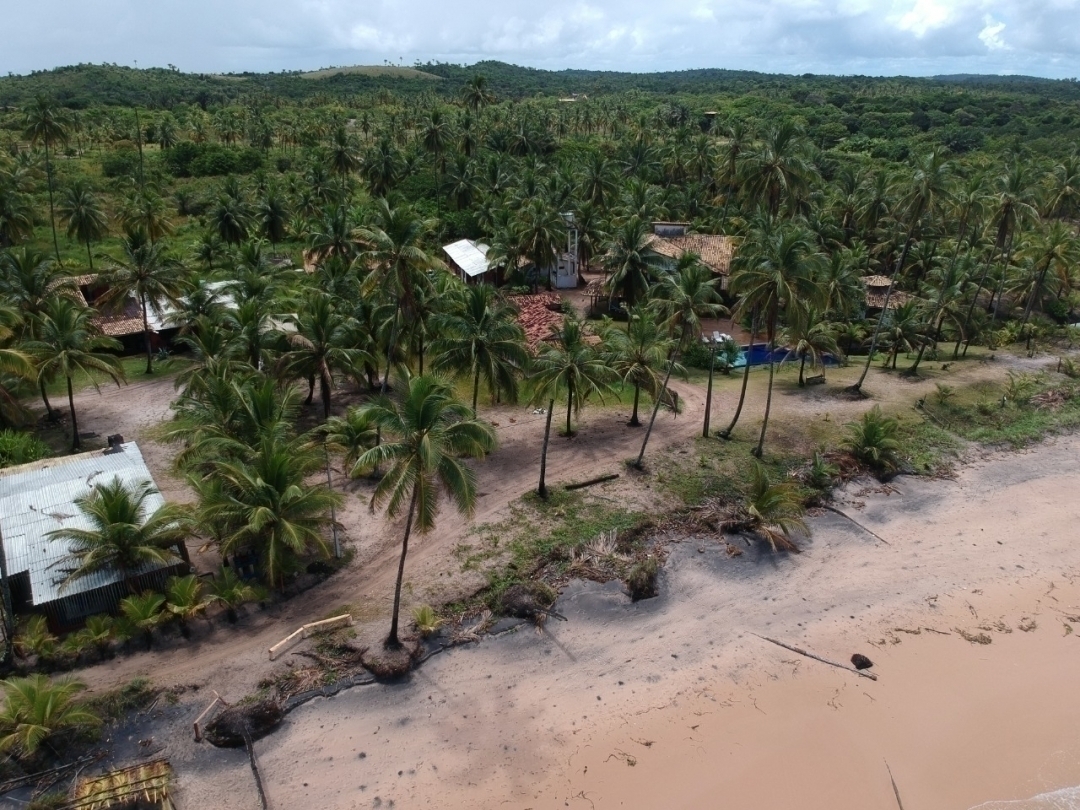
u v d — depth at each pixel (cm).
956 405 5591
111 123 15038
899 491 4547
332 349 4516
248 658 2958
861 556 3916
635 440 4850
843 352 6825
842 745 2778
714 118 17238
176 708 2731
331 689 2869
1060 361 6538
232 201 8575
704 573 3681
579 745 2720
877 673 3128
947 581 3744
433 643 3111
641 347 4538
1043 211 7694
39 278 4909
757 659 3177
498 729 2767
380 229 4206
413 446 2688
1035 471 4869
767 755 2717
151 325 6203
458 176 10319
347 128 16300
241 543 3188
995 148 14850
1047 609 3566
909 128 16962
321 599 3316
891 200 8331
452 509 4006
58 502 3391
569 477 4350
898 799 2573
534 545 3706
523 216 8038
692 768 2650
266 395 3669
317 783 2525
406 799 2491
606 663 3111
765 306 4288
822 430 5075
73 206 7869
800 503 4222
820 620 3431
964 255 7662
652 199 9694
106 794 2386
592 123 17012
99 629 2953
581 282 8631
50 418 4834
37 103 8244
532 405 5275
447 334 4159
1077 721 2927
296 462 3294
